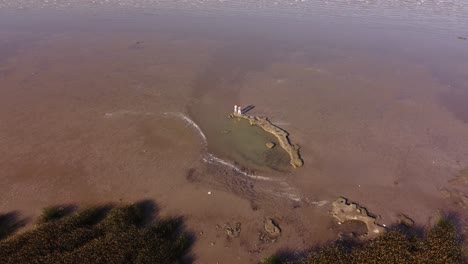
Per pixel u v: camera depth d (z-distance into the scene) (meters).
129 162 28.30
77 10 74.94
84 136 31.52
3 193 24.91
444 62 50.66
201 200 24.75
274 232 22.52
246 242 21.80
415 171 28.19
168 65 48.12
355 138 32.31
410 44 58.12
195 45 56.47
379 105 38.47
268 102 38.56
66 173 26.95
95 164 27.97
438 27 66.81
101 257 19.47
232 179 26.89
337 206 24.59
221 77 44.78
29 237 20.75
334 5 81.75
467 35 62.28
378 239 21.22
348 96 40.34
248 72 46.53
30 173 26.88
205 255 20.88
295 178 27.25
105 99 38.25
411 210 24.50
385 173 27.98
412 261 19.81
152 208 23.94
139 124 33.66
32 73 44.28
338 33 63.69
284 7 80.00
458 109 37.75
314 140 31.88
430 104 38.75
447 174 27.88
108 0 82.81
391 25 68.12
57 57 49.84
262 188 26.17
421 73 46.91
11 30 60.97
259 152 30.22
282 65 49.19
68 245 20.42
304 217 23.73
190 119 34.84
